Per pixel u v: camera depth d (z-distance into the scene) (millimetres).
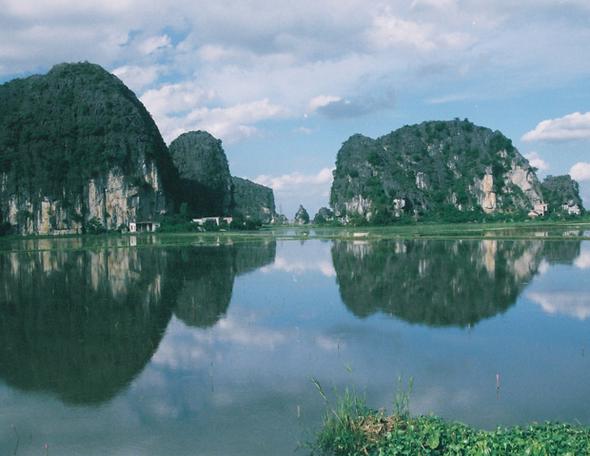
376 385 16672
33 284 38250
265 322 25000
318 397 15797
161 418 14617
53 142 141250
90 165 140875
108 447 13109
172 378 17656
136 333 23406
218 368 18531
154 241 85625
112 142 143375
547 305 27734
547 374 17469
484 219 162625
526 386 16422
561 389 16172
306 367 18484
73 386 17094
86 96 148500
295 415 14609
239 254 58688
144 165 147375
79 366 19031
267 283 36719
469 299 29531
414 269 41781
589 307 27094
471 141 195375
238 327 24141
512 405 15016
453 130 198000
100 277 41188
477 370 17938
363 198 174750
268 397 15891
